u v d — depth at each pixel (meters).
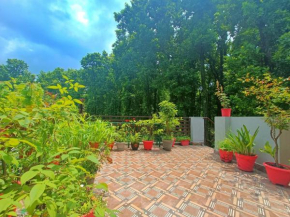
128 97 13.07
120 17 12.14
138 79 11.41
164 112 4.95
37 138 0.83
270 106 2.44
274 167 2.30
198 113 10.41
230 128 3.92
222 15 7.16
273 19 5.40
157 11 10.22
